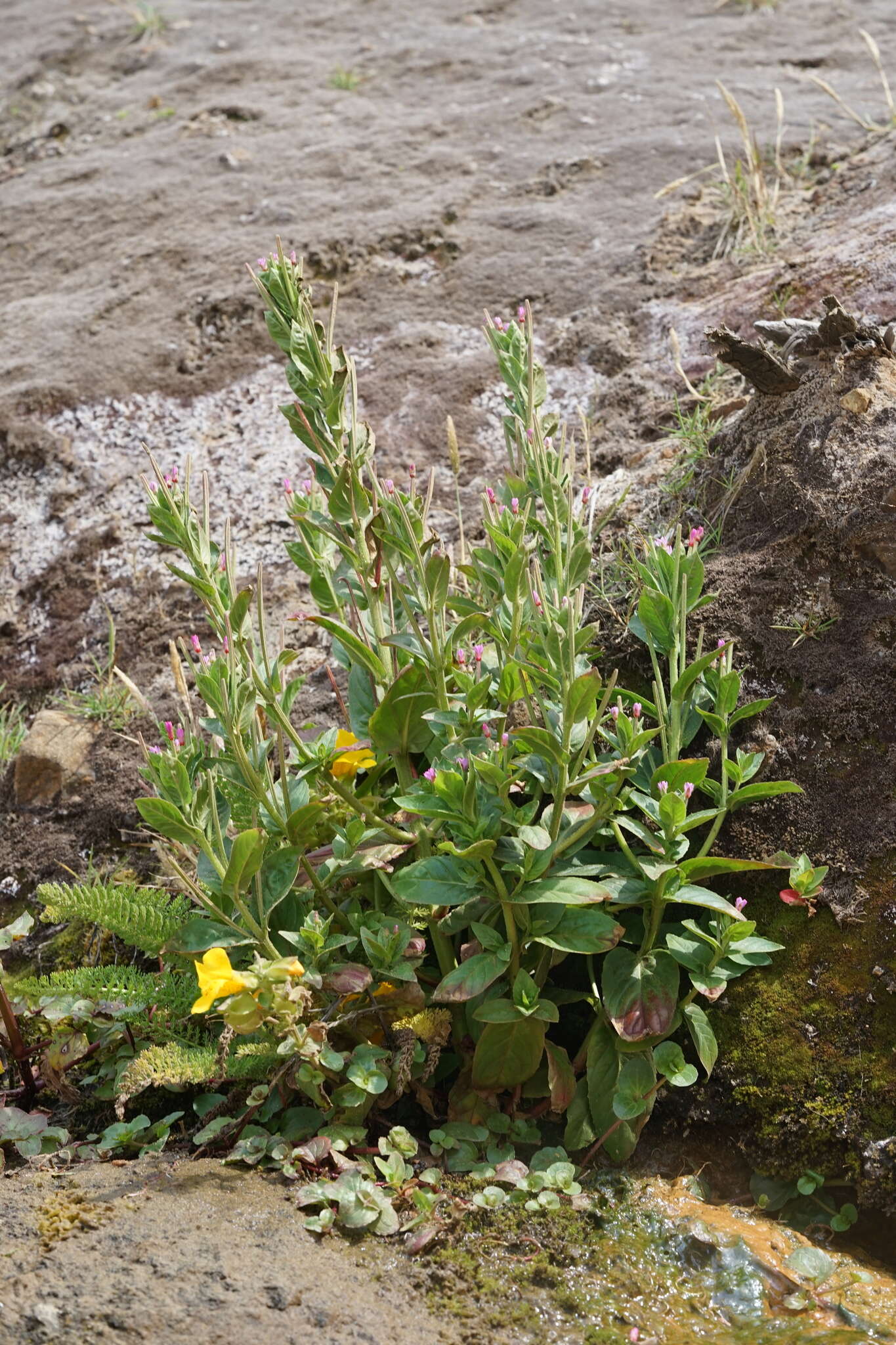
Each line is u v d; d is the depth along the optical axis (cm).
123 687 173
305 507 149
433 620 142
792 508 154
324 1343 128
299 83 271
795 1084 142
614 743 142
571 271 197
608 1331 132
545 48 267
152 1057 142
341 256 205
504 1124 143
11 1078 155
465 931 148
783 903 146
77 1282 130
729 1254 137
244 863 139
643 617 146
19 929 156
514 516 145
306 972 141
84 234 228
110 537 185
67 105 283
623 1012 141
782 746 149
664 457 170
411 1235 136
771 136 212
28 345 203
